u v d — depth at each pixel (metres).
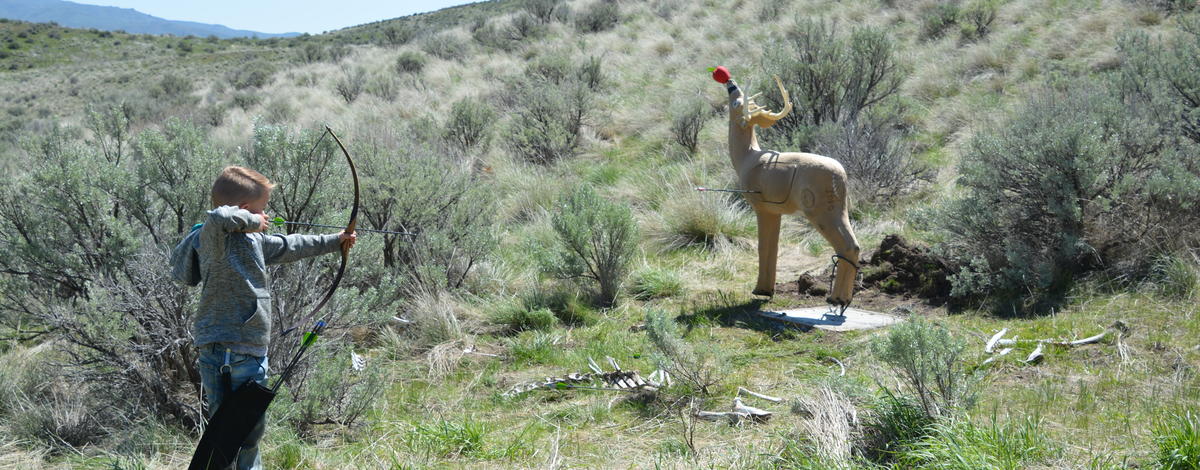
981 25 14.56
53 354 5.40
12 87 55.06
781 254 8.02
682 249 8.38
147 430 4.45
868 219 8.52
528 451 4.16
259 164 5.79
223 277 3.18
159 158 5.50
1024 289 6.03
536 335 6.18
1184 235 5.93
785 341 5.72
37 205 5.49
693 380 4.89
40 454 4.26
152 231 5.48
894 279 6.76
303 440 4.44
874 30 11.55
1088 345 5.03
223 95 26.28
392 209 7.51
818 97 11.00
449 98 17.19
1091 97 7.45
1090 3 14.16
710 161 10.77
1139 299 5.53
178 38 88.81
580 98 12.95
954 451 3.43
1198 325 5.02
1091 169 5.96
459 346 6.10
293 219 5.84
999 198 6.52
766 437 4.09
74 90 48.62
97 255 5.39
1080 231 6.14
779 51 11.38
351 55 29.70
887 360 4.10
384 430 4.60
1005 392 4.45
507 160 12.02
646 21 21.56
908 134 11.02
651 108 13.48
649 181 10.30
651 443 4.20
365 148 7.80
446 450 4.19
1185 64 7.91
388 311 5.68
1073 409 4.15
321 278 5.82
